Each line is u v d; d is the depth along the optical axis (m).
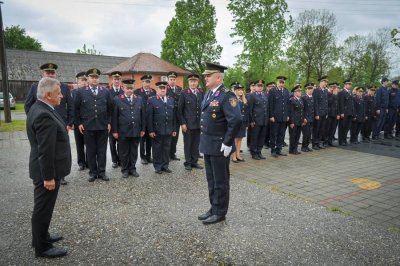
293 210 4.50
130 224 4.01
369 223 4.08
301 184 5.76
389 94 11.56
